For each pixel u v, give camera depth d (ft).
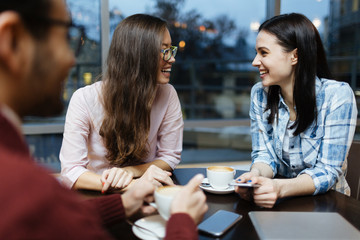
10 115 1.13
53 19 1.20
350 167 4.13
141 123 4.01
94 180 3.42
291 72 3.75
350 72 12.10
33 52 1.16
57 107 1.40
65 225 0.98
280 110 4.07
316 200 3.06
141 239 2.21
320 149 3.70
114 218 2.36
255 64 3.79
